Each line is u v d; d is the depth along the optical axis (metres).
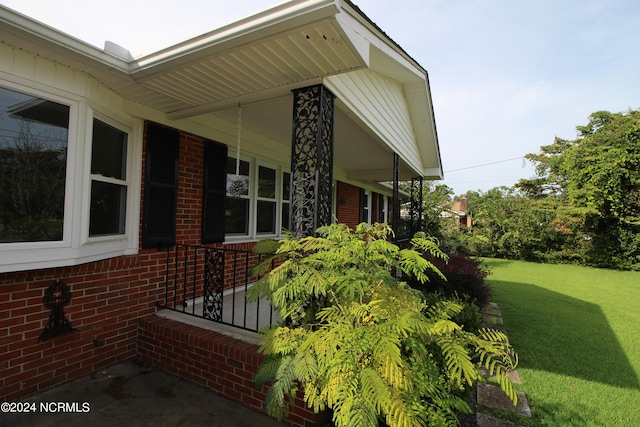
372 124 4.25
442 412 1.65
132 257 3.12
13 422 2.17
